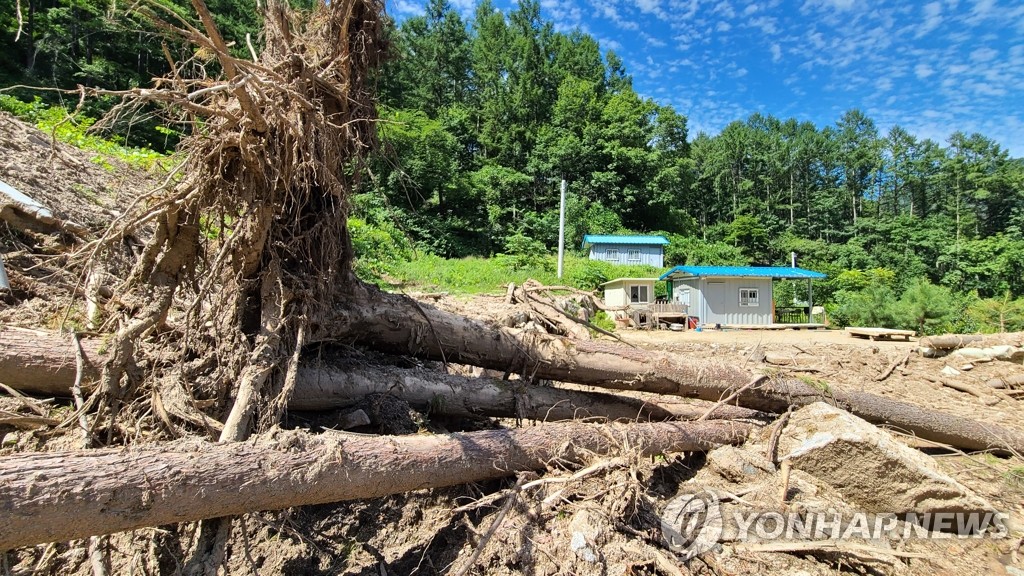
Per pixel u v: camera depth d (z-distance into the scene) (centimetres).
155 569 214
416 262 1430
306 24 285
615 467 271
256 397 235
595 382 384
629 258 2705
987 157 5703
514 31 4884
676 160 4028
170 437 229
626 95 4000
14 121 668
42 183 511
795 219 5100
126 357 233
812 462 312
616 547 235
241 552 237
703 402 457
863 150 5850
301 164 238
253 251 253
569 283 1872
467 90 4353
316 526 250
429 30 4356
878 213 5428
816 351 812
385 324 329
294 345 272
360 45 291
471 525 254
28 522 148
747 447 345
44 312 340
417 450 239
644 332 1330
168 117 223
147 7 196
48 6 1476
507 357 367
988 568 257
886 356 752
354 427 303
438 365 405
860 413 412
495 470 268
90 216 505
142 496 166
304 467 201
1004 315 1323
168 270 254
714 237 4184
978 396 593
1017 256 3209
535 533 243
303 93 245
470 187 2986
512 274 1706
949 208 5269
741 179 5469
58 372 263
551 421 374
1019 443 416
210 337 266
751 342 967
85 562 215
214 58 240
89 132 210
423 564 239
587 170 3669
